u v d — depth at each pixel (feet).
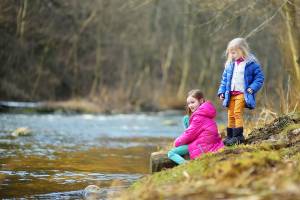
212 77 159.84
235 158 25.27
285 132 32.83
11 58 129.18
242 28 68.59
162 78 173.99
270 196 18.24
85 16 143.33
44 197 28.99
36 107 118.62
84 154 48.16
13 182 33.19
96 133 74.18
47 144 55.42
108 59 164.55
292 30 51.60
